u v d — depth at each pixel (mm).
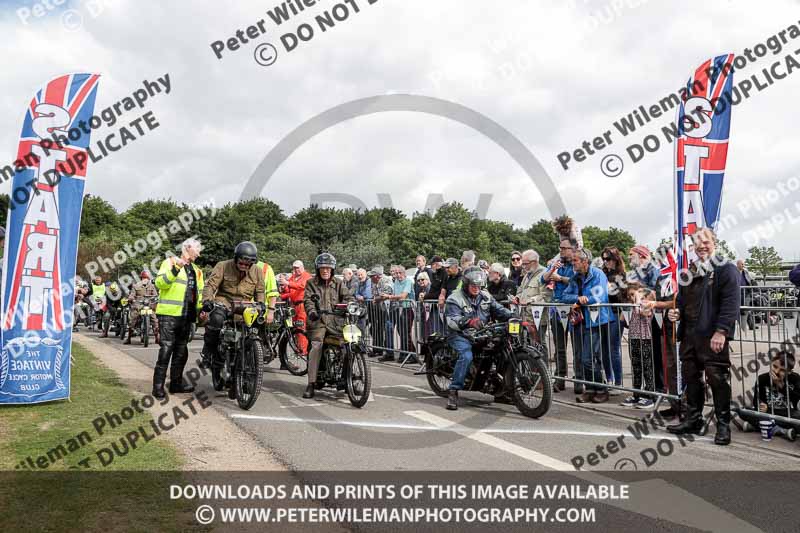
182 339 7609
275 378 9234
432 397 7629
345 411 6680
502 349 6727
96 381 8398
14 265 6531
